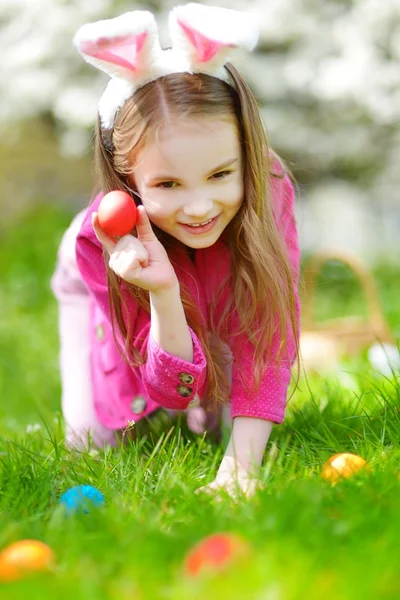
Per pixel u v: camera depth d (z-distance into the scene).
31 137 4.69
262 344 1.58
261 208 1.54
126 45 1.45
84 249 1.69
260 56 4.21
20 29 4.41
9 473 1.52
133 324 1.63
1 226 5.15
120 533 1.21
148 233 1.49
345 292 4.18
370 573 1.03
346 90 4.01
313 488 1.29
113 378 1.80
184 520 1.29
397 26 4.11
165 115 1.44
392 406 1.71
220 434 1.79
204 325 1.64
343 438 1.67
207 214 1.45
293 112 4.21
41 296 4.52
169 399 1.56
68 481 1.50
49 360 3.32
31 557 1.14
